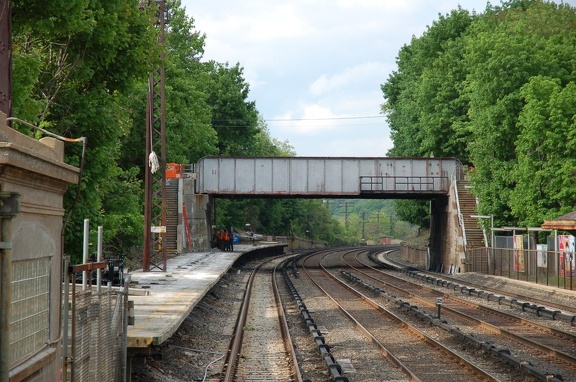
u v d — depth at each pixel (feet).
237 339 60.34
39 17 55.16
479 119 153.99
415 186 176.86
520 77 150.10
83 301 27.66
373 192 173.78
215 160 178.50
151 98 111.96
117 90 72.08
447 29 232.32
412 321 75.31
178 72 165.37
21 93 56.34
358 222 601.62
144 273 110.52
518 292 111.34
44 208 22.81
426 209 247.91
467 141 196.95
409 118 233.96
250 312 87.40
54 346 24.14
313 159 176.45
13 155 18.92
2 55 42.27
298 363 50.44
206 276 105.81
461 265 161.38
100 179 71.77
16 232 20.03
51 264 23.94
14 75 56.44
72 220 69.72
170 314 57.36
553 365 50.31
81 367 27.14
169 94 156.97
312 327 65.82
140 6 81.51
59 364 24.80
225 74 269.64
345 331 68.74
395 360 50.44
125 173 131.34
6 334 18.43
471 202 173.99
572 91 130.82
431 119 209.05
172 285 89.40
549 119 131.03
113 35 64.59
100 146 71.05
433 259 192.85
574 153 129.39
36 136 65.46
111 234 92.84
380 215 633.61
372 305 92.27
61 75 69.92
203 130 186.39
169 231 183.32
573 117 127.85
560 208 130.82
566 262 108.37
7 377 18.39
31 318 21.66
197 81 199.21
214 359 53.83
